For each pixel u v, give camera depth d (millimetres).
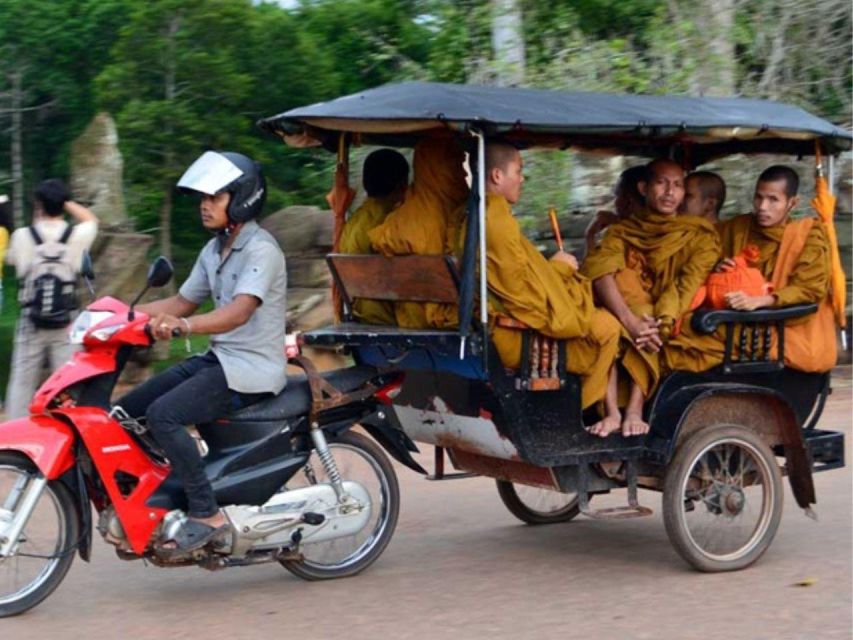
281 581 5723
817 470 6227
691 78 11453
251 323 5297
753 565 5910
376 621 5109
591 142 6207
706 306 5945
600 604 5328
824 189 6086
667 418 5723
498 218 5305
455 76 12094
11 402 7734
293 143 6023
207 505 5188
